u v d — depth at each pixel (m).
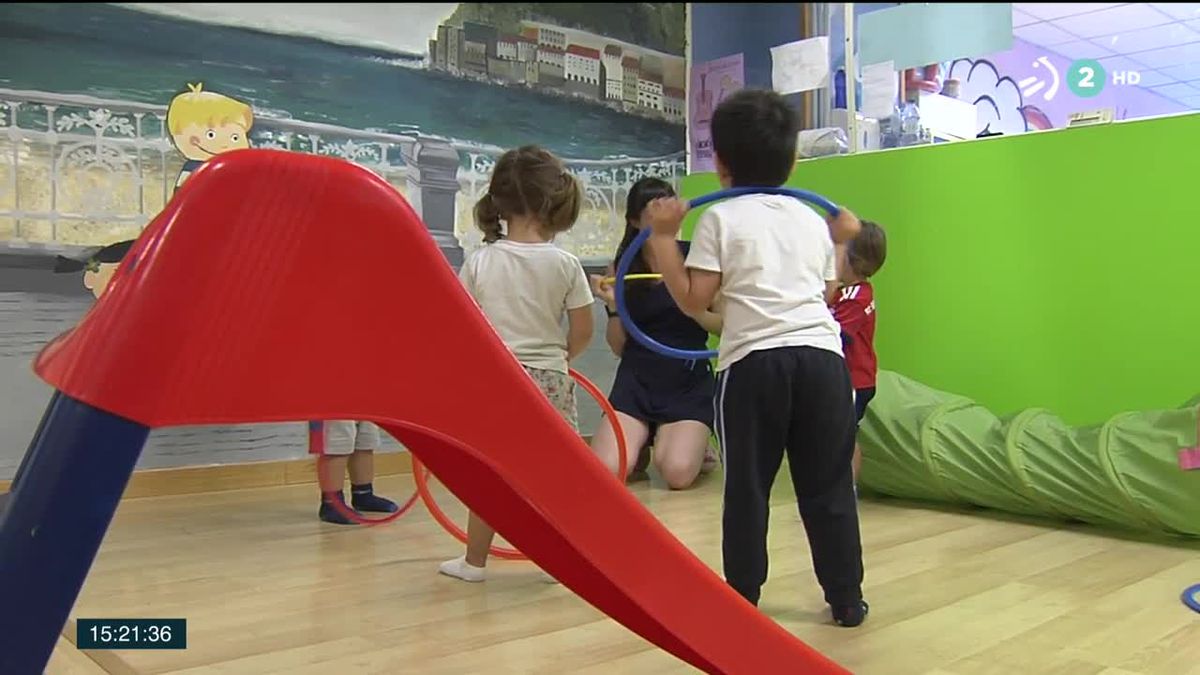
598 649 1.41
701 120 3.70
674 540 0.99
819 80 3.27
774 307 1.52
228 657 1.39
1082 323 2.58
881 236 2.55
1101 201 2.54
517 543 1.15
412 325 0.85
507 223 1.98
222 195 0.78
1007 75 3.48
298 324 0.80
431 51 3.18
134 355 0.76
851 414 1.58
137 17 2.70
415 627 1.53
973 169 2.79
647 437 2.90
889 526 2.29
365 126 3.05
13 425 2.54
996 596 1.67
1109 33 4.63
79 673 1.33
